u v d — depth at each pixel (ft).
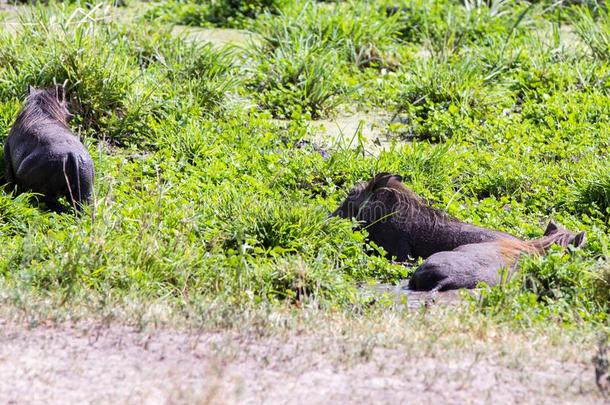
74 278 35.91
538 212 51.90
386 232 46.44
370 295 37.83
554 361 29.35
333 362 27.89
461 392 25.98
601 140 61.11
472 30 82.99
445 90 67.51
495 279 39.42
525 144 61.46
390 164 55.67
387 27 82.17
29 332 29.53
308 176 53.83
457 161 57.77
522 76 71.97
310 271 38.40
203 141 56.59
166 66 65.92
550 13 93.25
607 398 26.04
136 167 53.01
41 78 59.00
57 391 24.94
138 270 37.01
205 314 32.14
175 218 43.65
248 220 43.78
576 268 38.50
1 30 65.26
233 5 89.56
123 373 26.37
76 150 46.98
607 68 71.97
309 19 79.66
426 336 31.01
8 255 39.06
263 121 61.21
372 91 70.33
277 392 25.34
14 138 49.47
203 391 24.88
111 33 68.33
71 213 46.39
